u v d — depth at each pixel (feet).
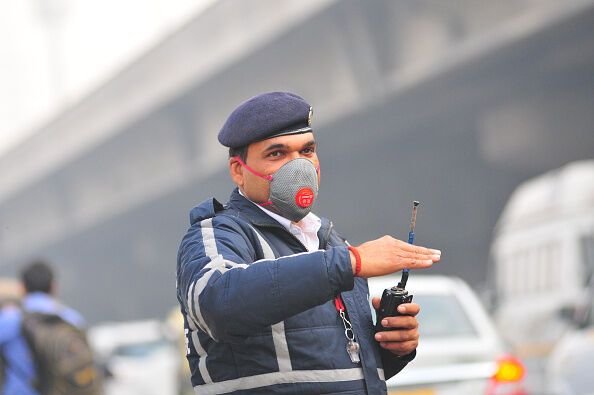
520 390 37.24
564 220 69.92
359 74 145.48
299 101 14.10
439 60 132.87
